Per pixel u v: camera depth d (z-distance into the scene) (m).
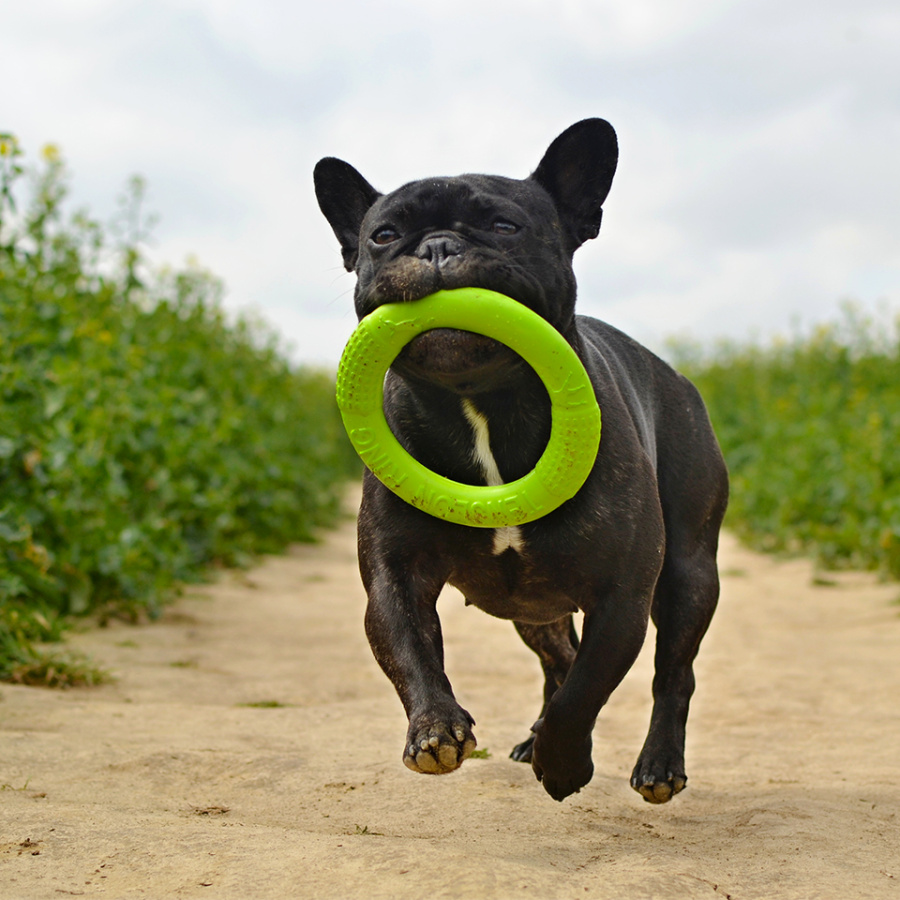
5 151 1.85
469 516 1.09
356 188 1.33
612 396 1.19
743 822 1.13
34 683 1.64
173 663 1.87
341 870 0.92
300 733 1.44
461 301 1.07
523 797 1.21
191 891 0.90
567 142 1.24
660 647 1.29
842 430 3.99
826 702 1.68
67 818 1.04
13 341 1.99
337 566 3.60
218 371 3.81
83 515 2.19
